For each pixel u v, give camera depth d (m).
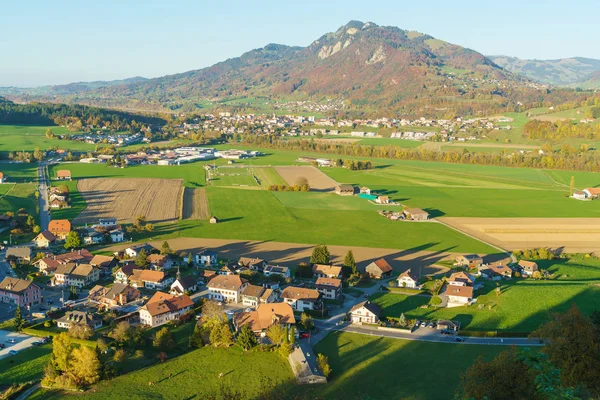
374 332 123.88
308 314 134.50
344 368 105.88
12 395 95.75
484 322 128.25
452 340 118.88
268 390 97.31
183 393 97.12
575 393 62.19
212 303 132.88
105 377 101.69
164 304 131.62
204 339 117.62
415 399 93.31
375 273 168.00
